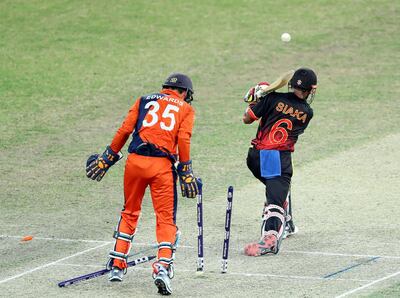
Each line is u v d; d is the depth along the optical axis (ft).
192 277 125.90
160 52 291.79
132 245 142.10
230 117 233.76
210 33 309.22
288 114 138.31
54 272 129.49
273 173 138.10
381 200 166.20
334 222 153.28
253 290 119.85
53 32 306.35
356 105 243.19
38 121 231.71
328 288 119.85
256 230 150.00
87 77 269.03
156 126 123.13
